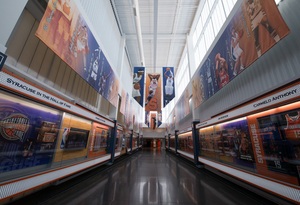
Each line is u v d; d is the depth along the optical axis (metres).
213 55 5.70
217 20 8.15
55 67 4.07
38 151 3.21
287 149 2.73
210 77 6.00
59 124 3.86
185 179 5.01
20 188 2.48
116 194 3.41
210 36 9.12
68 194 3.25
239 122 4.24
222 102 5.68
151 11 10.88
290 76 2.97
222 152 5.24
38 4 3.23
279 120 2.92
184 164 8.59
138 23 9.70
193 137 8.13
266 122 3.25
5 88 2.26
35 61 3.41
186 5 10.45
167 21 11.84
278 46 3.29
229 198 3.28
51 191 3.32
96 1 6.38
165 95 11.06
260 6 3.14
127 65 14.77
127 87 13.99
